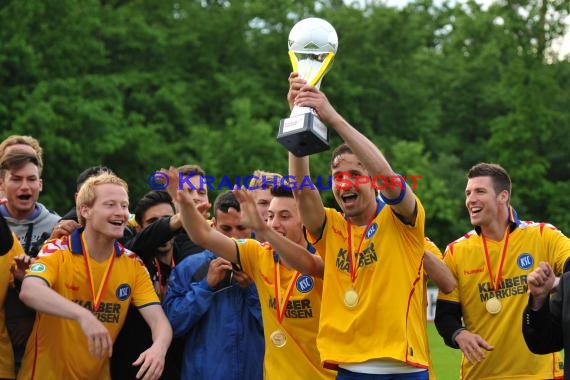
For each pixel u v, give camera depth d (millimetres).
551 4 37812
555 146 37906
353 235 6027
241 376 6828
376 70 37719
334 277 6020
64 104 26875
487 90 41312
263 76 36344
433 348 15711
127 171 29172
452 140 40000
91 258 6535
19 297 6363
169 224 6988
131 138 28234
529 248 7227
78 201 6582
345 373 5863
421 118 39344
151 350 6344
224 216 7281
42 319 6535
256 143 29828
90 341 5938
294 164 6023
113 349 6969
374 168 5570
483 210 7234
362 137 5590
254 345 6914
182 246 7824
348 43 38156
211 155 29672
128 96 32188
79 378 6547
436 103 40219
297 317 6562
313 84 5824
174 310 6812
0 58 26594
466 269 7277
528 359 7082
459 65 42500
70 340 6484
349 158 5945
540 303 5754
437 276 6598
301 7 38438
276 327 6590
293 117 5480
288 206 6707
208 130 31125
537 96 36344
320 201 6105
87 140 27125
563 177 38188
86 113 26844
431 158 39344
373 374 5758
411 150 33375
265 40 36031
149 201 7715
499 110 41812
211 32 36344
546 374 7074
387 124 38750
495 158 38375
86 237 6566
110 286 6562
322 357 5891
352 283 5922
